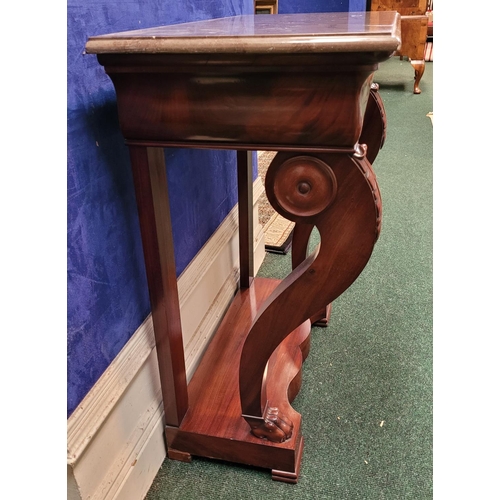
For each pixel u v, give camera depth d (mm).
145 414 907
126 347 846
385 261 1666
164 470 943
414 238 1810
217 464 953
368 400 1089
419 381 1139
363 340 1290
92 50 602
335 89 582
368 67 556
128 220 827
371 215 663
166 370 880
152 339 930
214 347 1167
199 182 1163
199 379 1062
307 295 743
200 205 1184
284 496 878
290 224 1969
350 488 888
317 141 619
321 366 1200
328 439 992
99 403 745
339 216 673
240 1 1407
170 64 605
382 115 1084
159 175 754
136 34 615
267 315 772
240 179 1273
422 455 947
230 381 1055
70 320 680
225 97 620
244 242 1362
